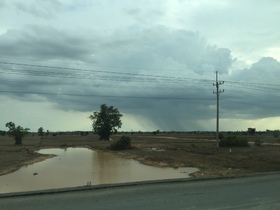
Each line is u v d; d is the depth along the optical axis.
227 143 64.38
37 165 33.41
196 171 26.92
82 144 77.00
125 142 58.84
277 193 12.67
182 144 72.19
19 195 12.03
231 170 25.16
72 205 10.41
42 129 135.12
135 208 9.98
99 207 10.12
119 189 13.45
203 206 10.27
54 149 62.66
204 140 95.94
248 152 47.59
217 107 49.28
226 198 11.59
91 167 31.55
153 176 24.66
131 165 33.34
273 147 61.75
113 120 103.25
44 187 19.80
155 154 45.53
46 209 9.86
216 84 49.38
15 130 68.88
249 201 11.09
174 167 30.75
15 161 35.59
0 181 22.50
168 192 12.78
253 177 17.62
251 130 146.50
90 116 104.06
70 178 23.91
